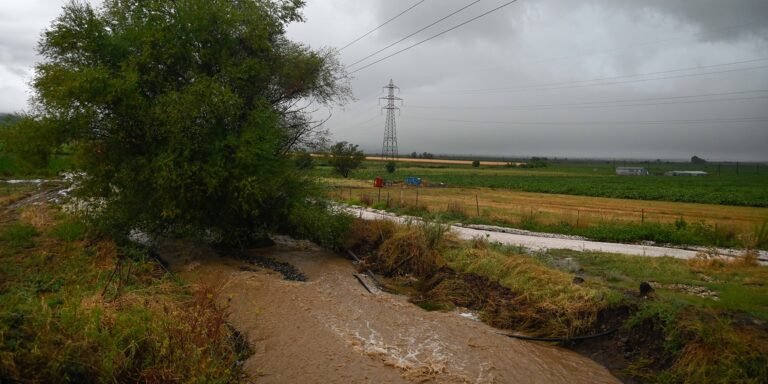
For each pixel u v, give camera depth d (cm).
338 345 876
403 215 2684
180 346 641
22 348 548
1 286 979
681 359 745
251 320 992
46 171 1534
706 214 3216
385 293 1225
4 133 1377
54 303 835
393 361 812
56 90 1291
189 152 1353
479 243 1477
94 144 1415
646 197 4800
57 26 1377
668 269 1318
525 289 1075
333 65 1809
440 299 1152
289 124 1742
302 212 1535
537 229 2266
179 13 1444
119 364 588
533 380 767
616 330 879
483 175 9112
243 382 713
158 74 1458
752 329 755
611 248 1791
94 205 1485
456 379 760
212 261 1466
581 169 13988
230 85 1502
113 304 823
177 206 1395
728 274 1273
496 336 938
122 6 1500
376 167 11456
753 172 13775
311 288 1229
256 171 1441
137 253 1357
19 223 1584
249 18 1527
